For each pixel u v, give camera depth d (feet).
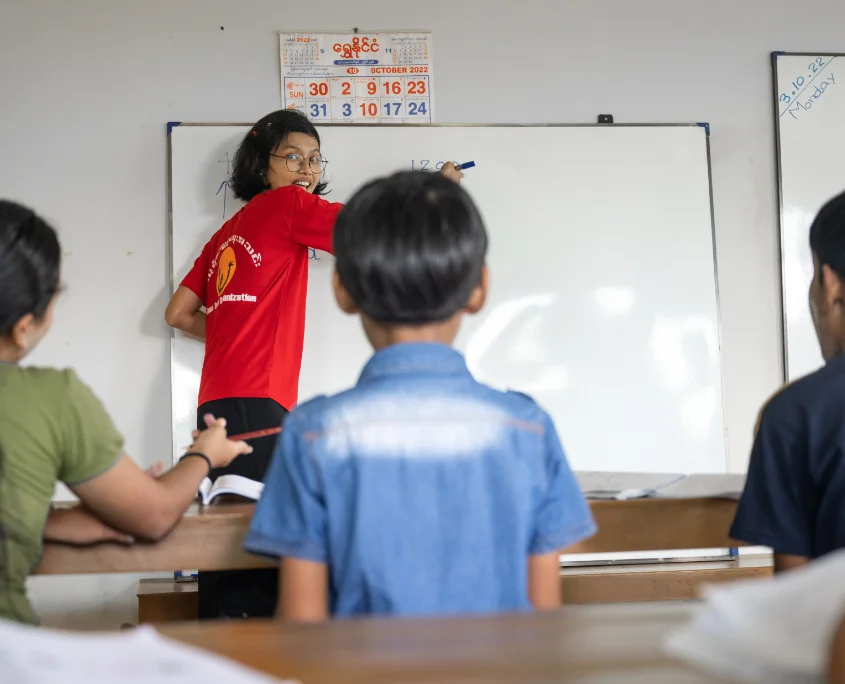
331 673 1.83
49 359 9.91
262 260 8.54
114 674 1.69
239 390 8.36
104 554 4.29
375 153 10.21
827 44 10.94
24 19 9.96
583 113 10.59
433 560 2.91
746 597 1.94
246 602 5.69
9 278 3.59
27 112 9.95
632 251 10.50
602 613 2.26
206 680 1.66
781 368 10.80
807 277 10.77
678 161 10.60
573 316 10.40
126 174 10.05
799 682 1.77
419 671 1.83
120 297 10.02
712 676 1.79
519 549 2.97
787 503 3.69
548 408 10.33
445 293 3.06
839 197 3.80
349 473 2.96
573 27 10.59
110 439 3.92
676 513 4.54
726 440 10.52
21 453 3.66
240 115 10.16
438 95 10.36
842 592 1.86
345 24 10.28
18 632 1.85
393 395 3.03
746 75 10.83
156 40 10.09
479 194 10.34
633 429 10.40
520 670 1.84
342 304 3.38
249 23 10.18
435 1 10.39
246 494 4.94
